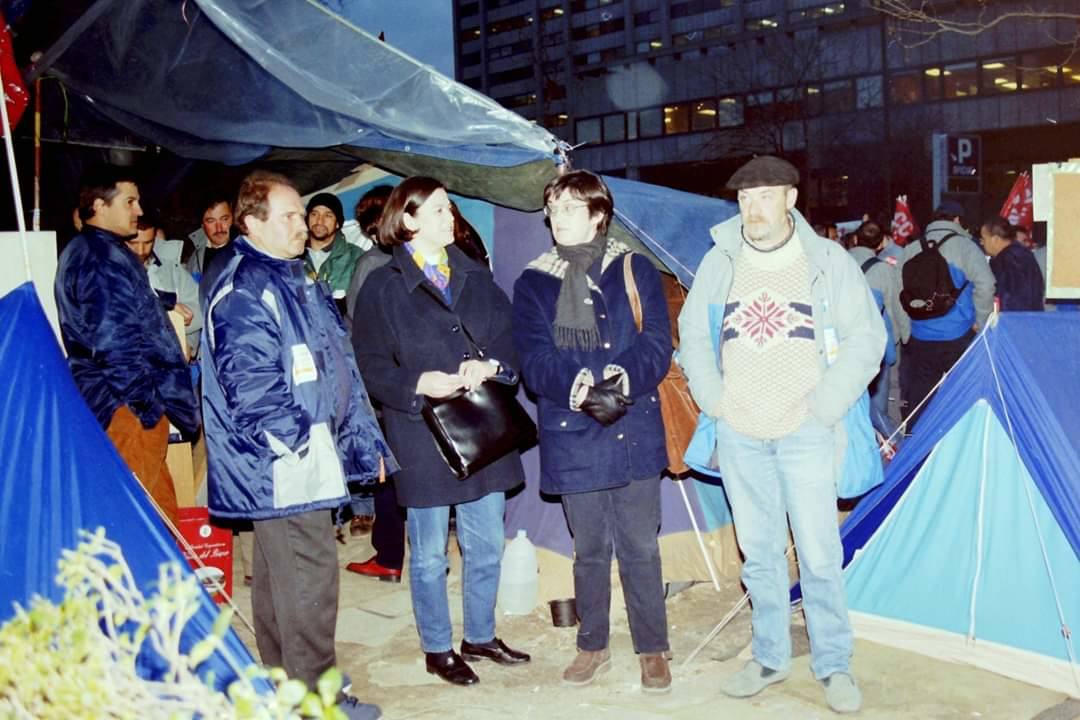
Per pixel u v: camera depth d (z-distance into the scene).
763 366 3.73
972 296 8.08
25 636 1.75
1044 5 45.28
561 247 3.93
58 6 4.43
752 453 3.86
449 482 3.94
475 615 4.29
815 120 49.28
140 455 4.22
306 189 7.03
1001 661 4.09
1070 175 4.11
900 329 9.29
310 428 3.44
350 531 6.45
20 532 2.75
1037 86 46.03
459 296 4.02
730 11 62.19
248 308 3.37
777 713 3.77
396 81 4.23
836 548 3.82
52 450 2.86
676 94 66.00
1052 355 4.05
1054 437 3.89
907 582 4.35
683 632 4.68
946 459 4.21
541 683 4.12
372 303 3.97
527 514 5.07
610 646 4.50
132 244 5.34
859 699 3.75
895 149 46.06
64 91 5.80
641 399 3.89
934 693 3.93
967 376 4.13
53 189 6.85
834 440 3.79
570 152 4.47
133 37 4.71
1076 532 3.84
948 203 8.15
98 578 1.84
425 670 4.30
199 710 1.68
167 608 1.75
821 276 3.70
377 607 5.14
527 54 88.75
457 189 5.36
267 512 3.39
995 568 4.12
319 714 1.55
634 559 3.93
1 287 4.17
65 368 3.02
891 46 49.03
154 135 5.84
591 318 3.80
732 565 5.32
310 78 4.21
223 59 4.72
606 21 77.25
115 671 1.68
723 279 3.87
